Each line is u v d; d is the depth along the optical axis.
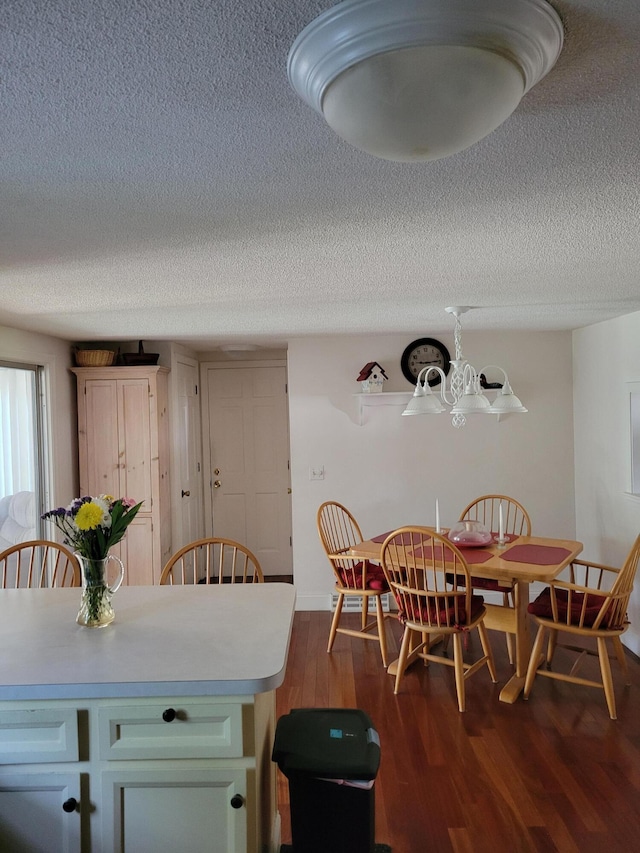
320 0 0.83
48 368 4.37
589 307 3.60
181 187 1.53
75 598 2.50
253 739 1.73
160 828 1.75
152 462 4.60
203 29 0.88
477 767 2.73
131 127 1.19
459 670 3.29
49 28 0.87
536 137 1.29
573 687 3.50
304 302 3.16
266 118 1.17
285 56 0.96
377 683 3.62
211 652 1.89
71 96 1.07
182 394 5.34
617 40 0.94
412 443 5.02
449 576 4.18
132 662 1.82
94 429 4.62
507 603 4.18
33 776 1.74
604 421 4.38
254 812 1.74
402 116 0.98
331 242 2.03
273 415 6.00
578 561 3.69
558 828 2.32
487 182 1.54
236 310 3.37
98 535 2.09
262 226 1.85
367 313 3.63
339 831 1.88
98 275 2.44
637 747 2.87
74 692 1.69
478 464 5.00
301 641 4.36
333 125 1.04
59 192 1.54
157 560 4.61
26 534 4.13
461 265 2.41
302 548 5.07
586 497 4.73
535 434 4.98
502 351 4.97
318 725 2.01
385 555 3.46
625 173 1.50
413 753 2.86
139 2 0.82
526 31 0.88
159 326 3.98
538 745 2.90
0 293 2.79
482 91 0.94
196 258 2.20
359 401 4.96
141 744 1.73
